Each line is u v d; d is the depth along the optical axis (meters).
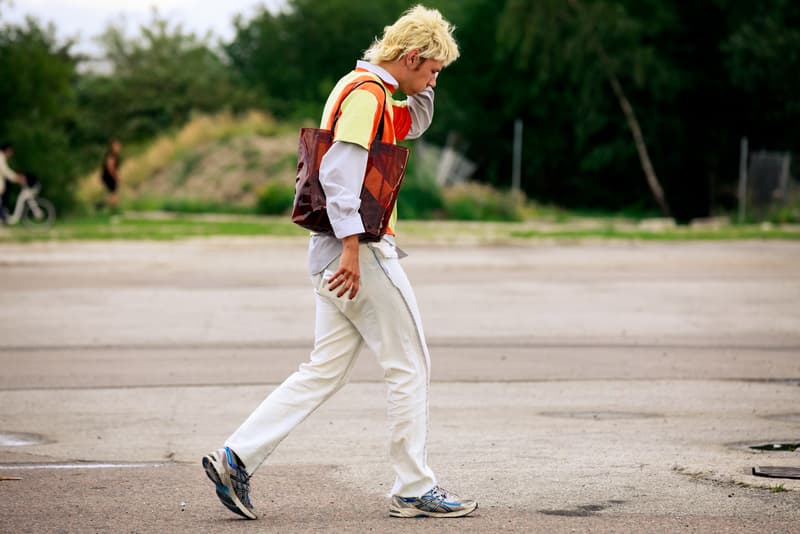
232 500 11.13
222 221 72.44
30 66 74.25
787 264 46.19
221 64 149.75
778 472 13.24
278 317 29.73
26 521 11.23
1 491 12.60
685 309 31.64
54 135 73.06
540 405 18.44
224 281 38.59
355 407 18.20
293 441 15.62
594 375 21.36
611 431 16.23
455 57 11.38
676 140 116.50
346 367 11.42
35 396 19.23
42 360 23.03
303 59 150.88
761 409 18.08
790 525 10.91
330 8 148.50
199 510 11.70
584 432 16.16
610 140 121.62
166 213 80.94
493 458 14.34
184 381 20.66
